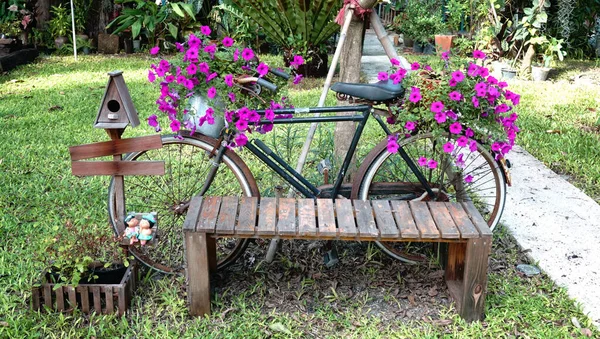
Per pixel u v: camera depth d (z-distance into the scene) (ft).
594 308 9.52
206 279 9.03
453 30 31.40
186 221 8.89
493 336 8.88
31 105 20.22
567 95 22.07
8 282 9.98
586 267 10.72
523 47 27.45
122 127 9.27
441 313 9.38
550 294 9.94
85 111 19.72
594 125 18.45
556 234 11.89
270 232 8.75
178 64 9.44
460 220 9.13
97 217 12.26
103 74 25.94
